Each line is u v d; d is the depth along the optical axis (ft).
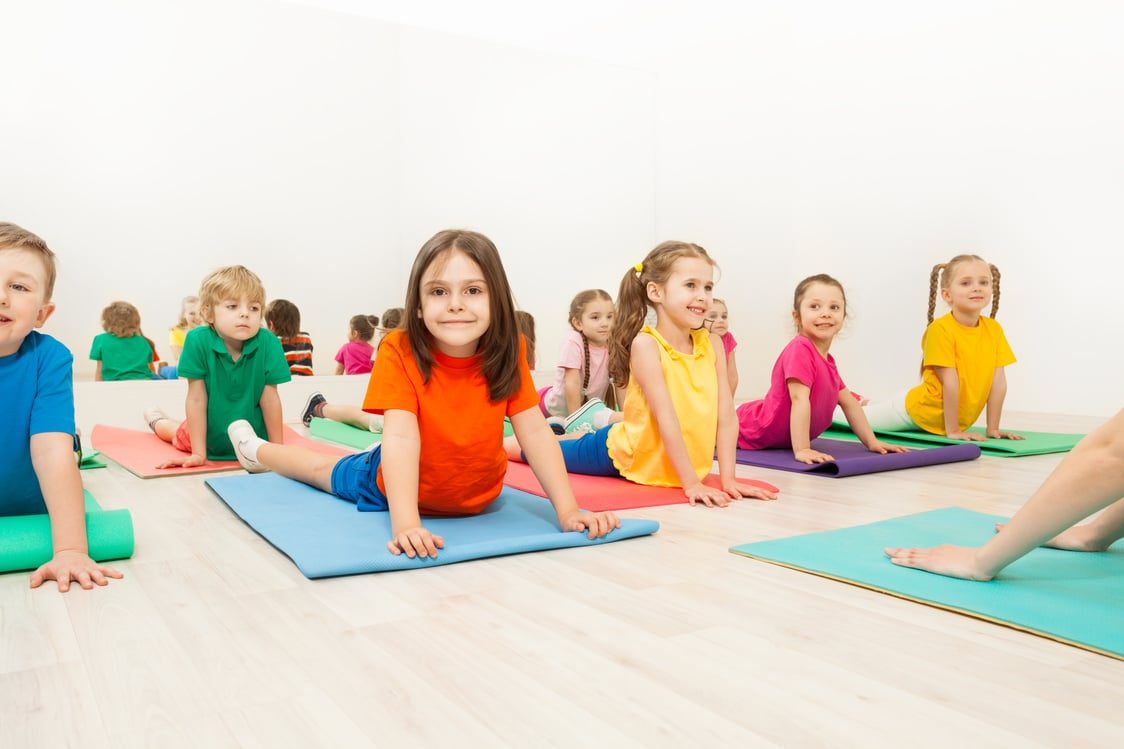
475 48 18.66
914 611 4.05
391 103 17.85
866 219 16.83
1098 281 13.61
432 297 5.37
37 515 5.40
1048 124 14.07
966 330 11.11
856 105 16.87
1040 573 4.56
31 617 3.98
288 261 17.10
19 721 2.88
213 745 2.71
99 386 13.97
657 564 4.94
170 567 4.90
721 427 7.52
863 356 17.08
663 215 20.59
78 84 15.16
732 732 2.80
